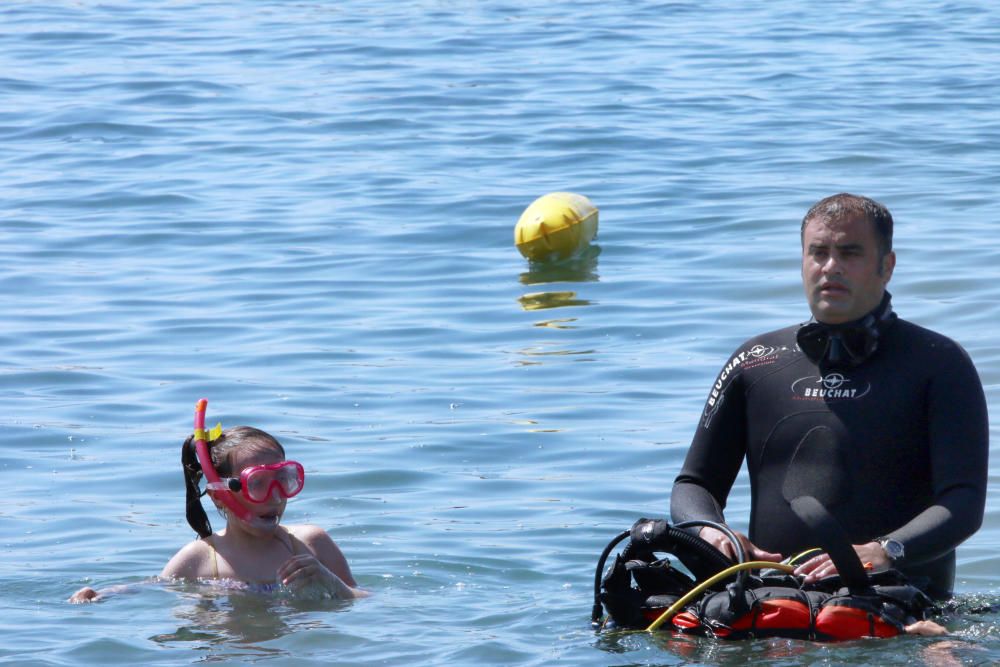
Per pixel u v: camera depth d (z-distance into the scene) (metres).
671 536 13.20
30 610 15.05
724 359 25.05
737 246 32.09
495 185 38.62
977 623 13.09
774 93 50.00
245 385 24.34
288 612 14.86
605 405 23.02
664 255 31.92
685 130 44.56
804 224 14.06
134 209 37.03
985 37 60.84
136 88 52.59
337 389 24.09
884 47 59.22
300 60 58.28
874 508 13.45
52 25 67.50
